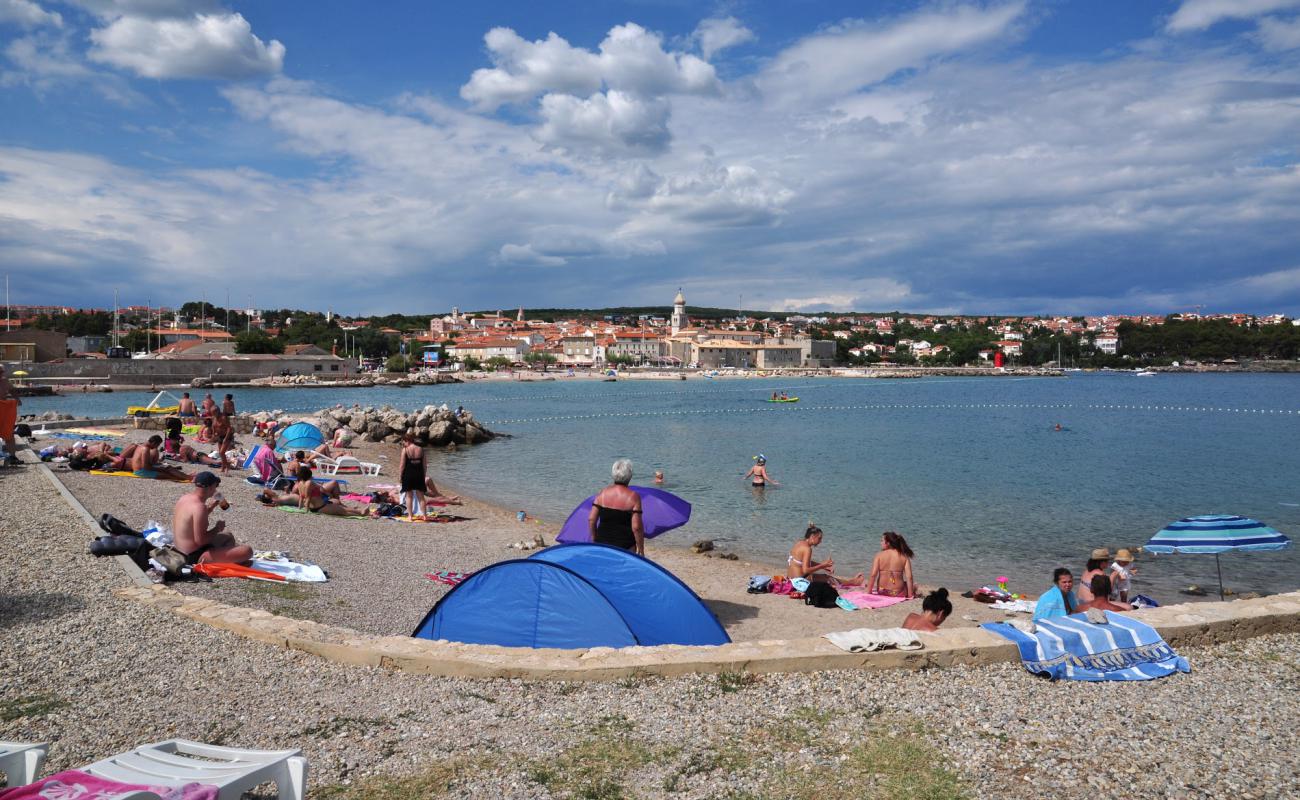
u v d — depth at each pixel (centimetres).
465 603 898
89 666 721
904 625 970
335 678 706
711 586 1420
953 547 1842
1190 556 1728
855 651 725
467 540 1692
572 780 522
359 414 4453
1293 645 787
